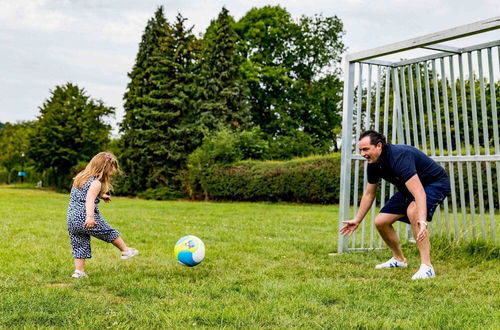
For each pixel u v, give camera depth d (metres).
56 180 39.62
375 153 5.18
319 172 20.25
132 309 3.83
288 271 5.41
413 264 5.88
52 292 4.28
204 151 25.16
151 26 33.56
